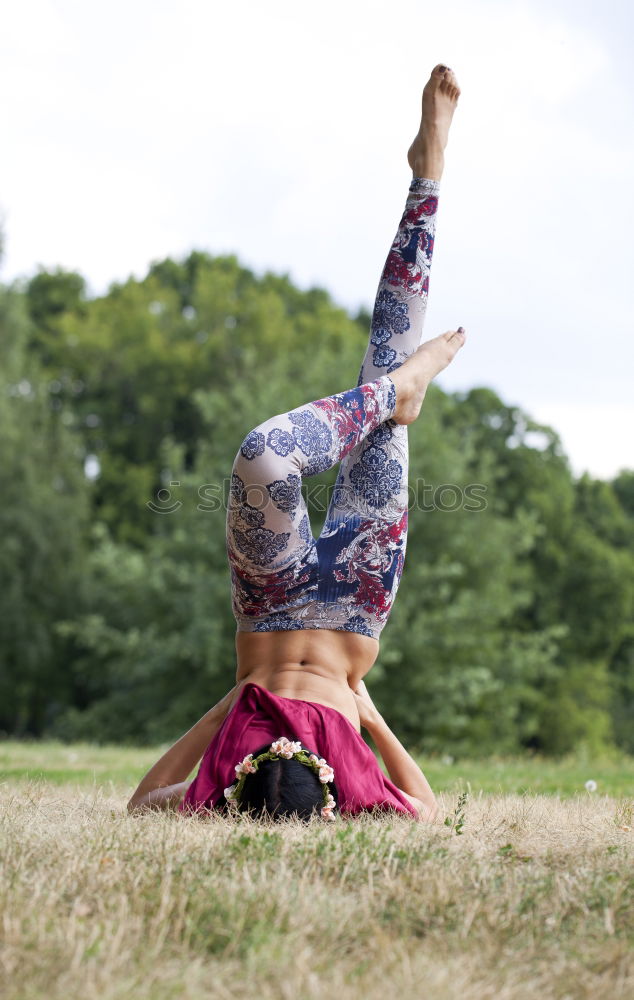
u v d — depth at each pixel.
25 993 2.26
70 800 5.07
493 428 37.84
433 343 5.26
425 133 5.59
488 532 27.58
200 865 3.17
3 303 33.56
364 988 2.36
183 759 4.75
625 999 2.40
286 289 45.50
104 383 40.00
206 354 38.94
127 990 2.30
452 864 3.28
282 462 4.34
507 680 28.02
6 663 31.42
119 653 30.31
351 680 4.80
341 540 4.75
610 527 39.97
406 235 5.49
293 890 2.92
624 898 3.04
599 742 33.50
